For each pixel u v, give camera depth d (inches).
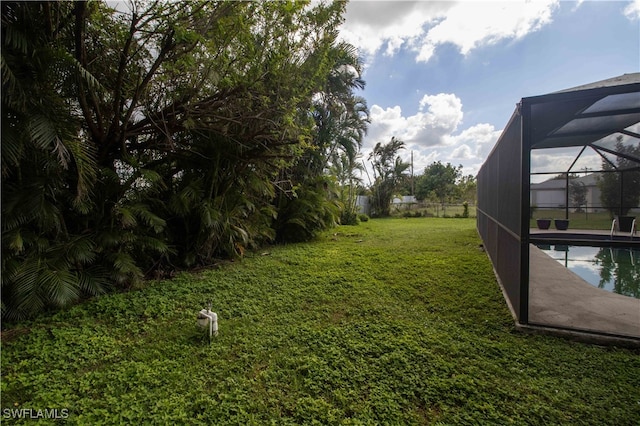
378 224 573.0
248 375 90.6
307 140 299.3
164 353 102.2
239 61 178.4
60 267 133.8
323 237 371.2
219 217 211.9
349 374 90.4
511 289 144.3
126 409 75.0
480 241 333.7
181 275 191.6
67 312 130.0
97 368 93.0
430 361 97.2
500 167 183.9
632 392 82.0
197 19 144.6
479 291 163.8
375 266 218.1
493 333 118.0
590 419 72.6
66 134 119.7
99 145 161.6
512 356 100.4
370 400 79.7
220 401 78.7
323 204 357.1
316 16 193.0
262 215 289.1
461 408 77.1
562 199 522.6
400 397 81.0
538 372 91.7
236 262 232.7
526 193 121.6
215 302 147.9
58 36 133.0
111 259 158.1
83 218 158.7
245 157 220.8
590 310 138.7
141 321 126.4
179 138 203.9
